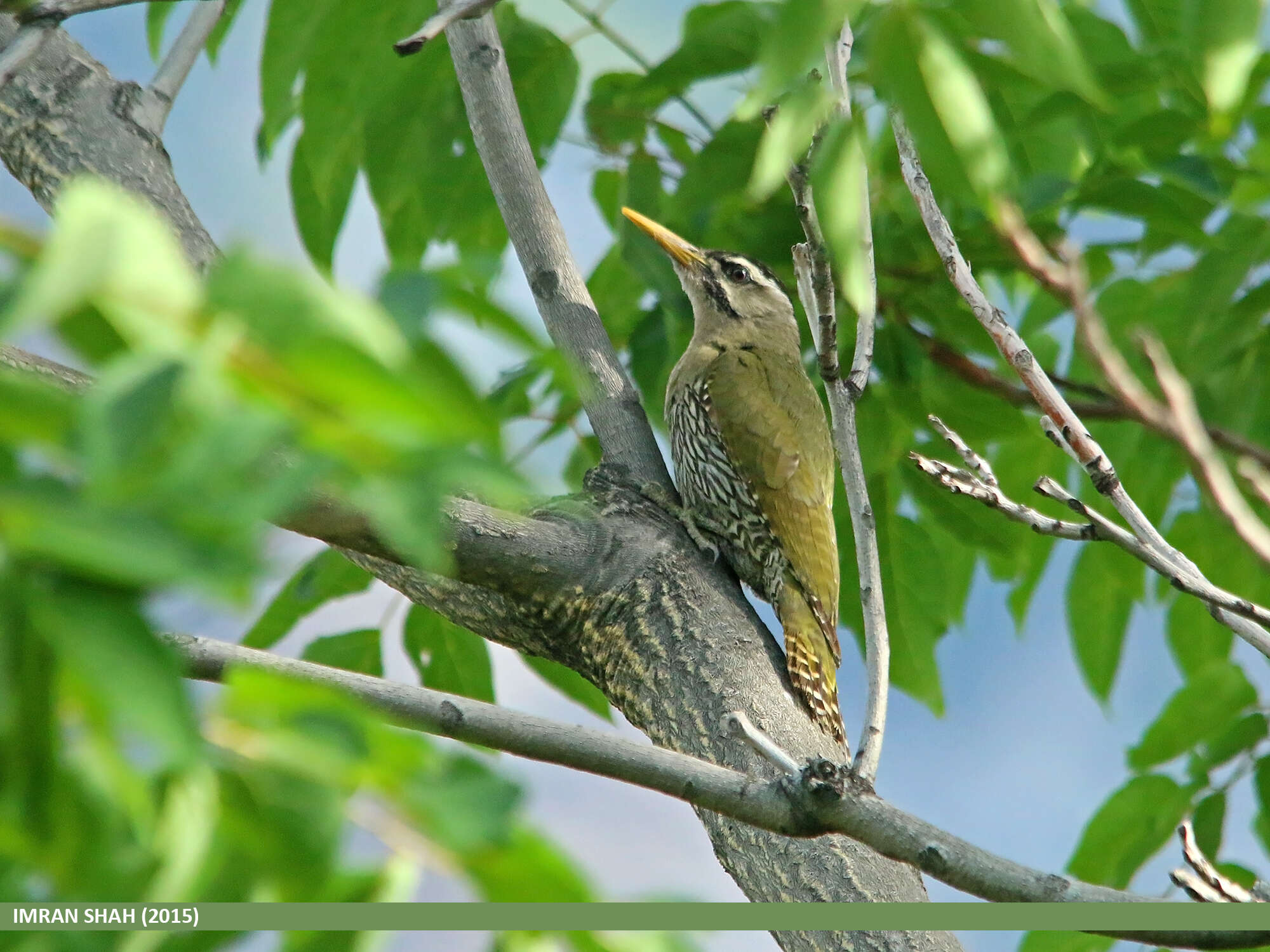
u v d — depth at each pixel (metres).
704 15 9.34
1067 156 8.95
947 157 4.16
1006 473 10.90
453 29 10.37
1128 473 10.45
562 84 10.58
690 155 10.67
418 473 2.22
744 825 7.74
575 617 8.70
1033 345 10.46
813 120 4.30
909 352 9.80
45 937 2.40
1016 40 4.01
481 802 2.49
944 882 5.90
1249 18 4.61
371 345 2.16
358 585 10.23
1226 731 8.88
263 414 2.18
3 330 1.96
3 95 10.37
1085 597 10.96
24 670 2.22
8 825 2.36
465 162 10.71
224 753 2.51
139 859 2.41
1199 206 8.54
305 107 10.20
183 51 10.64
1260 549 6.03
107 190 2.18
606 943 2.58
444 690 10.45
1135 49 8.47
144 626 2.20
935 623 10.44
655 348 10.66
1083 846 8.91
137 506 2.13
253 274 2.16
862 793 6.06
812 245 6.89
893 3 4.12
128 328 2.12
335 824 2.51
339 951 2.47
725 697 8.30
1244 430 10.06
